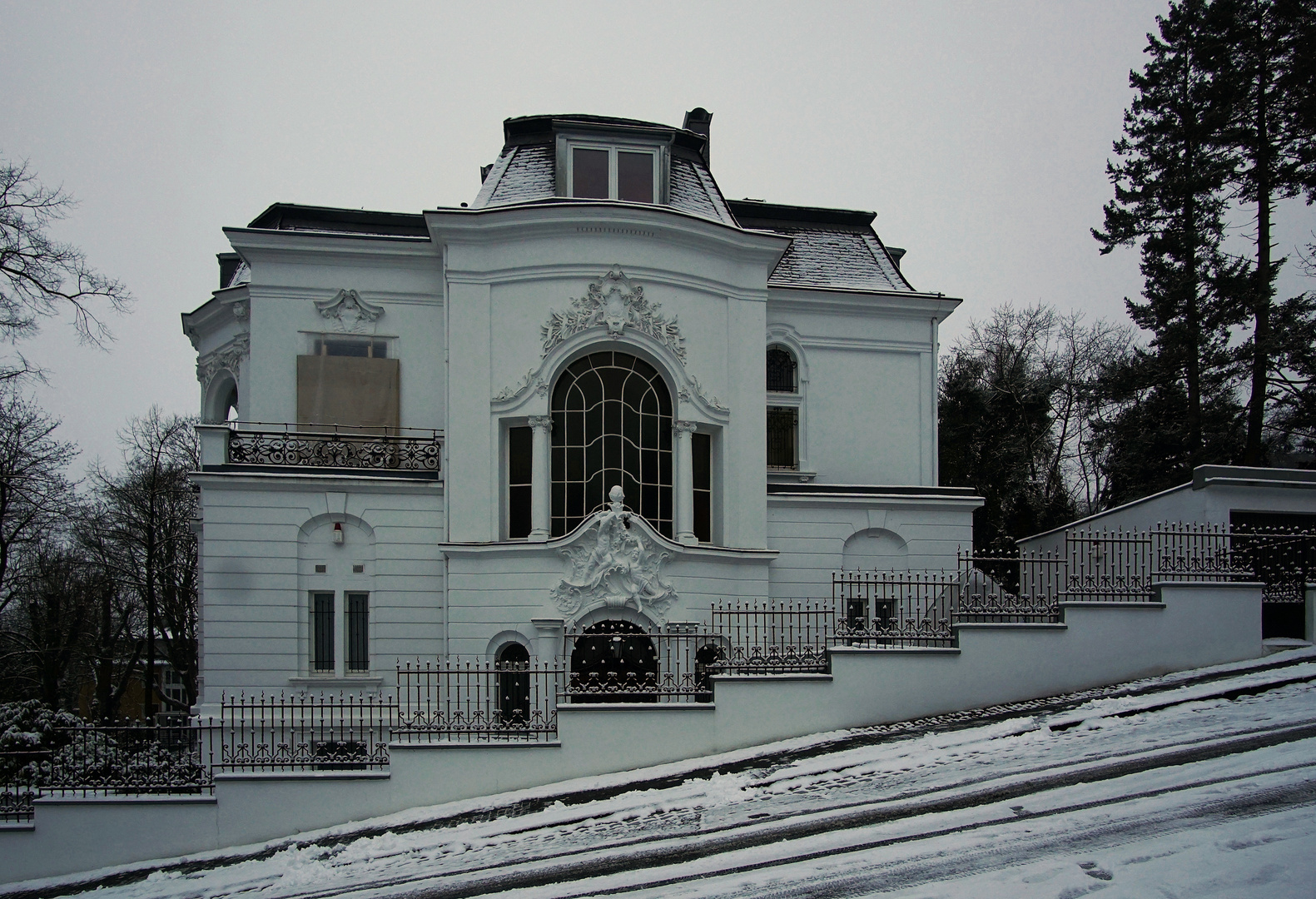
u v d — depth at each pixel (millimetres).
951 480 41250
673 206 24766
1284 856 9945
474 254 23094
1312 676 17531
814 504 25062
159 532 43875
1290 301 34406
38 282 24625
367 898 12617
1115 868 10195
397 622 22609
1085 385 42344
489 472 22547
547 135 25969
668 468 23250
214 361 27312
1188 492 21750
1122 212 37531
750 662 17922
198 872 15133
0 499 34531
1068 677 18531
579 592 21281
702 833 13305
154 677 50688
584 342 22766
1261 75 34500
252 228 24484
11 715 23047
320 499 22641
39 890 15391
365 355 24875
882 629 18812
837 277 29016
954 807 12883
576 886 11805
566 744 16734
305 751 17656
